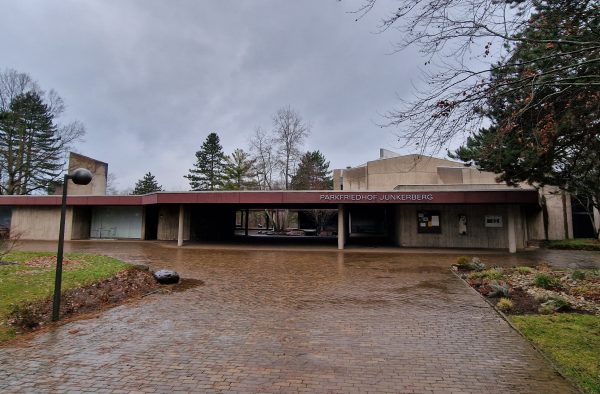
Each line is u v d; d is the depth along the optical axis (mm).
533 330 5969
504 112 5238
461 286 9984
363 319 6836
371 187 32969
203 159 54969
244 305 7891
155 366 4691
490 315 7094
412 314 7176
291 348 5352
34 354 5094
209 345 5457
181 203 21344
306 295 8875
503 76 4973
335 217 42625
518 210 20703
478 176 29766
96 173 33719
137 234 26375
